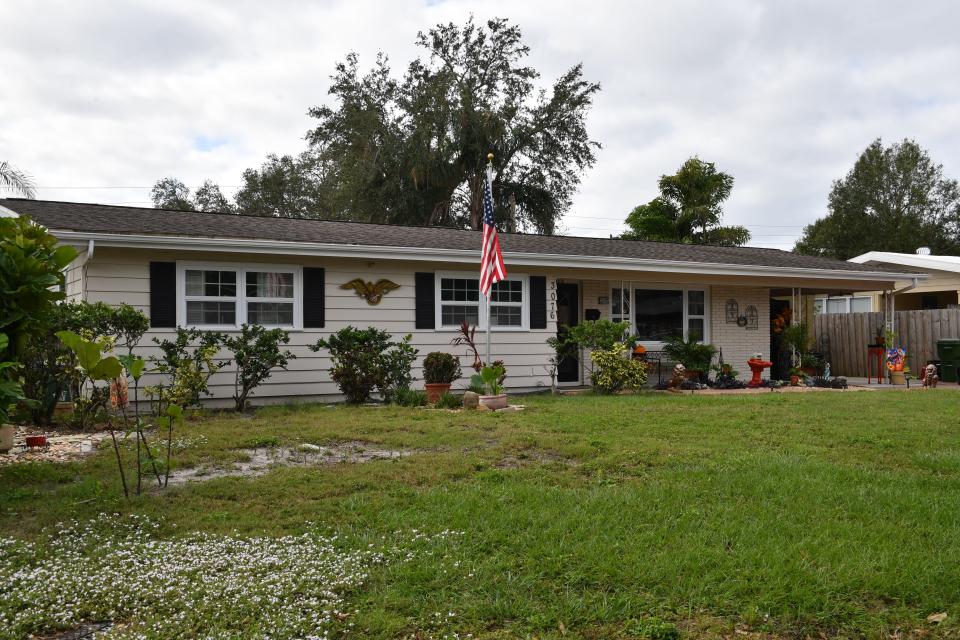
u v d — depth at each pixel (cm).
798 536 418
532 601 331
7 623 307
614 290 1532
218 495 516
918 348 1783
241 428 818
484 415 933
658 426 827
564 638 297
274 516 468
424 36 3612
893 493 516
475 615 318
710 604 329
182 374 933
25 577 351
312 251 1105
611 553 388
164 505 486
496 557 386
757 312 1678
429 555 386
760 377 1537
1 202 1123
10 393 540
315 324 1152
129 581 351
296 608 319
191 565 370
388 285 1212
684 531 427
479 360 1177
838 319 1972
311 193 4403
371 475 574
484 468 614
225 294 1087
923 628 309
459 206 3719
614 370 1275
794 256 1848
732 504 485
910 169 4441
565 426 826
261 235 1112
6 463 626
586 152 3753
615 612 320
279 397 1127
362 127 3497
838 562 376
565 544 403
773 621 313
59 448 708
